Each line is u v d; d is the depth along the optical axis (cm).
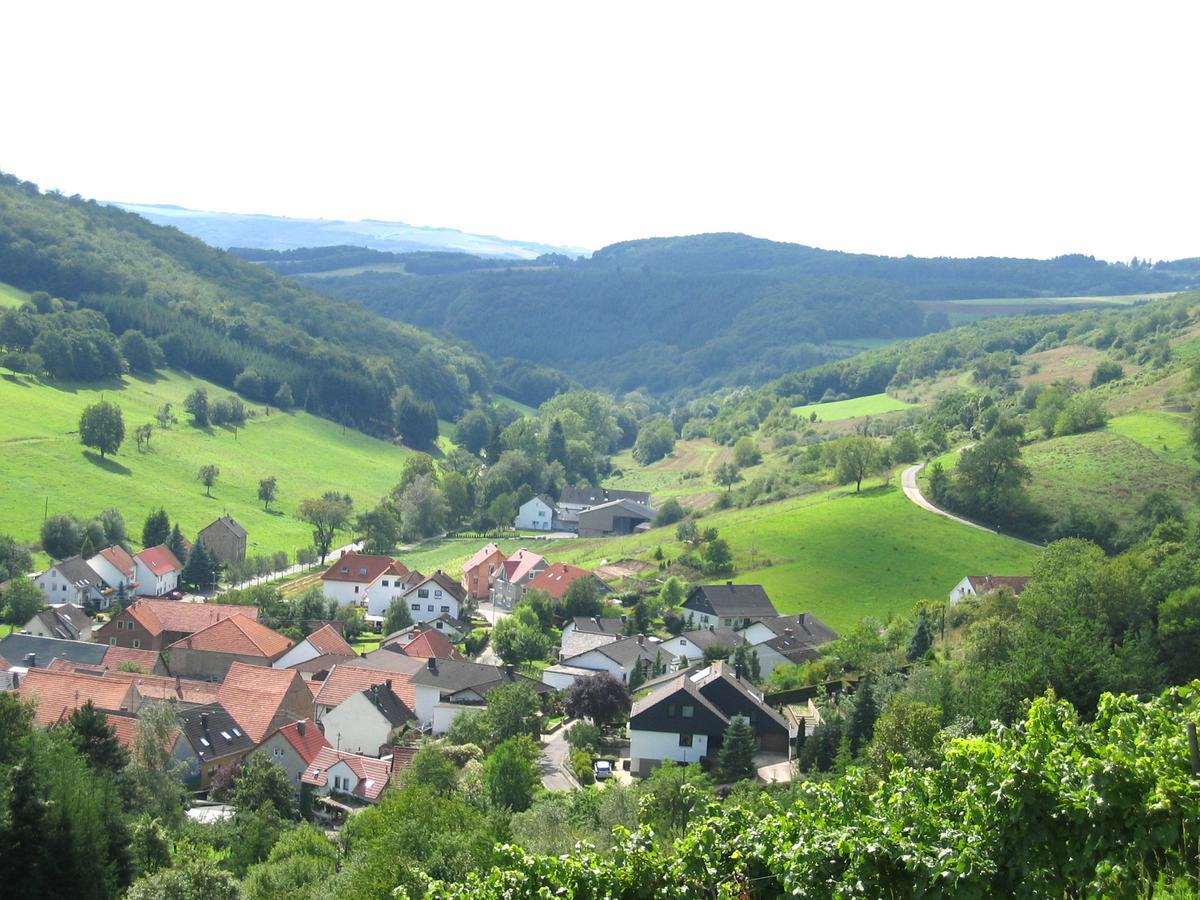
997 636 6306
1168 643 6147
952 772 1989
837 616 10594
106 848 3647
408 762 6325
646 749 6662
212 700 7656
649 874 2012
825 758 5856
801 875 1891
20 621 10806
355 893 3512
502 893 2012
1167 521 10488
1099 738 2005
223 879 3619
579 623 10400
